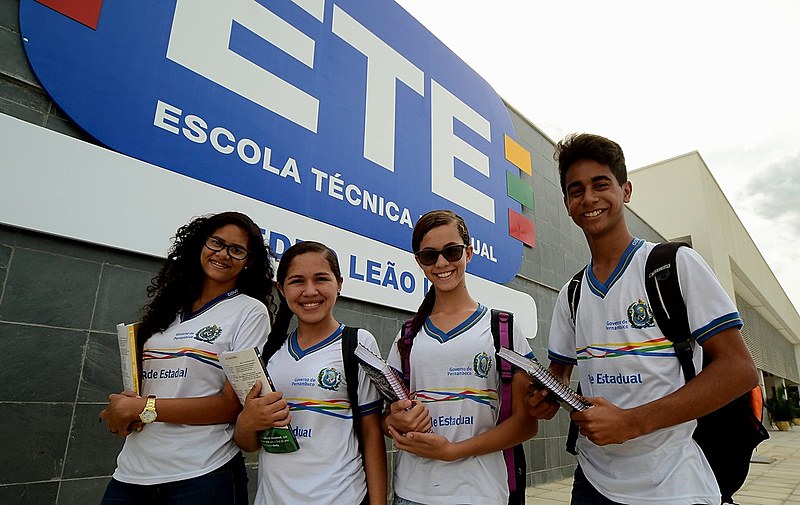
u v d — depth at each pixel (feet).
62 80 9.29
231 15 12.29
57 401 8.60
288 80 13.30
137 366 5.75
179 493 5.31
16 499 7.95
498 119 21.98
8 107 8.73
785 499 17.71
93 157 9.36
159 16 10.89
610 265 5.54
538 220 23.21
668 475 4.52
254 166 12.00
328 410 5.69
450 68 19.80
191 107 11.04
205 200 10.81
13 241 8.52
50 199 8.75
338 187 13.99
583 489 5.26
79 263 9.17
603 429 4.39
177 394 5.63
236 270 6.47
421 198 16.81
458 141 19.21
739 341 4.54
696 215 49.03
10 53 8.94
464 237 6.42
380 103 16.12
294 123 13.20
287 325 6.66
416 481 5.51
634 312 5.02
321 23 14.71
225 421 5.82
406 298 15.16
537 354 20.76
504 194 21.12
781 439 49.29
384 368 5.29
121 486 5.44
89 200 9.20
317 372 5.83
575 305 5.75
